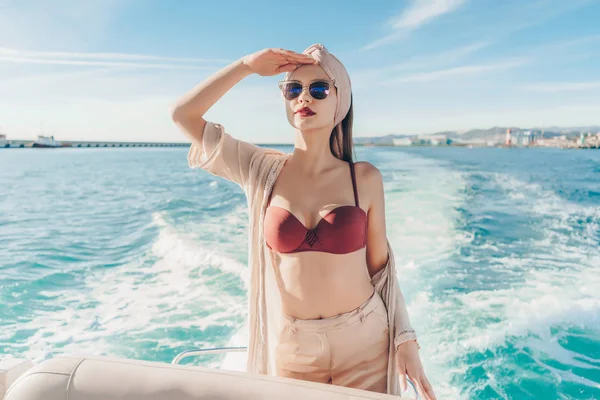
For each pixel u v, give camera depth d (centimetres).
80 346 436
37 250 835
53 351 427
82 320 499
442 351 404
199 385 126
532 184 1747
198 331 460
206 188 1831
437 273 621
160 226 1016
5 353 424
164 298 561
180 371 130
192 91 174
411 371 169
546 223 984
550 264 665
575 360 385
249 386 127
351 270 173
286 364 176
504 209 1155
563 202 1294
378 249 190
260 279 181
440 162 2962
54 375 128
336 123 181
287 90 176
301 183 179
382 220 189
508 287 561
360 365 175
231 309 516
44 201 1534
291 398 124
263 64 171
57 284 631
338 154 193
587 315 471
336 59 178
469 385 352
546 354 395
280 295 177
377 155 3875
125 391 124
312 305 172
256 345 181
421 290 555
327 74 172
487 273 618
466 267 646
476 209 1136
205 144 176
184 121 174
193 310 517
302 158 182
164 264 721
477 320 464
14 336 460
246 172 185
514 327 444
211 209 1262
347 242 169
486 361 384
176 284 614
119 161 4244
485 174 2134
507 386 348
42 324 490
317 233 170
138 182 2152
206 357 405
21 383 127
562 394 338
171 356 411
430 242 791
